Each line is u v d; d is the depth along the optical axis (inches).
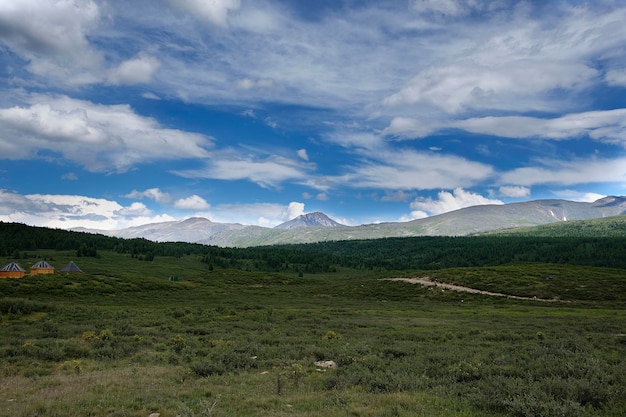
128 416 471.2
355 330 1535.4
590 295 3686.0
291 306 2945.4
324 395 580.4
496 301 3518.7
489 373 672.4
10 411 480.4
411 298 3900.1
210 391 596.7
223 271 6574.8
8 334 1228.5
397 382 631.2
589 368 644.7
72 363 845.8
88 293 3531.0
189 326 1577.3
